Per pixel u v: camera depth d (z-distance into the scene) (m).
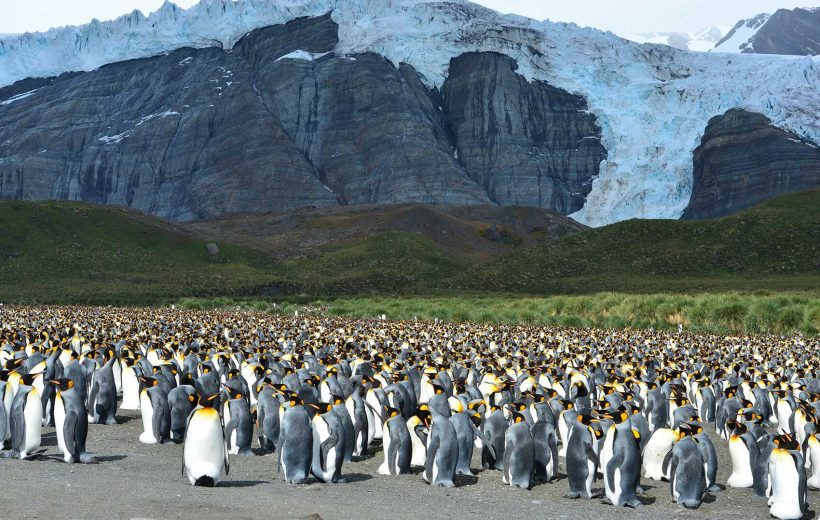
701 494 12.73
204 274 121.06
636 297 62.28
